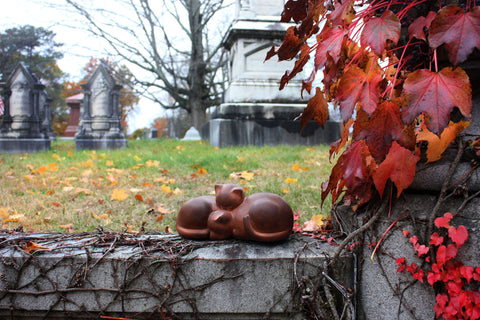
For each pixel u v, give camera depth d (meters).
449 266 1.40
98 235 1.84
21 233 1.91
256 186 3.66
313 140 8.65
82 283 1.60
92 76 9.83
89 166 5.40
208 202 1.75
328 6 1.47
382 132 1.29
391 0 1.35
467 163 1.47
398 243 1.53
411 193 1.57
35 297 1.61
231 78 9.99
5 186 4.00
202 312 1.59
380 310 1.57
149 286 1.60
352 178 1.51
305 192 3.38
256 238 1.64
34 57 33.38
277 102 8.77
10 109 9.34
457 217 1.44
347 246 1.63
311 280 1.58
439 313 1.42
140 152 7.70
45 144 9.36
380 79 1.28
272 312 1.59
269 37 8.88
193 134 14.90
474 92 1.45
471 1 1.29
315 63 1.37
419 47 1.41
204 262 1.58
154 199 3.41
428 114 1.14
